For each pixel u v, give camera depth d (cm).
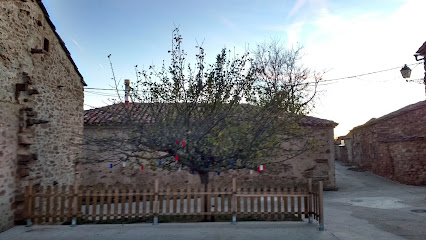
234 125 705
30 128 712
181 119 693
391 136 1733
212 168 722
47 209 653
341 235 584
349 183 1588
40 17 775
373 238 567
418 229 641
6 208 623
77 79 1011
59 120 870
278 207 682
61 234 589
